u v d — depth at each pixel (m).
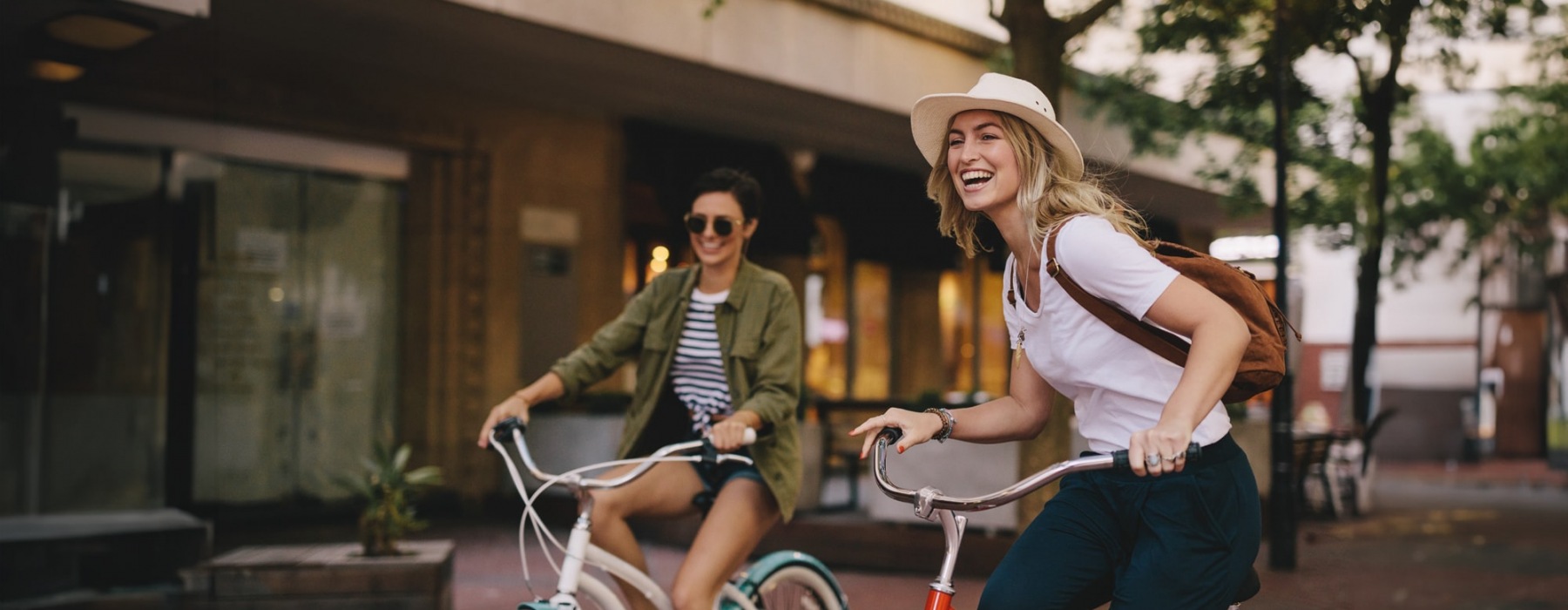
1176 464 2.15
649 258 13.52
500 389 12.14
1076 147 2.57
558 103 12.47
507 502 11.59
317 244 11.44
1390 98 12.74
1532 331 28.23
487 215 12.12
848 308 16.48
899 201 16.55
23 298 6.84
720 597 3.84
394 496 6.36
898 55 12.33
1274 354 2.44
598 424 10.91
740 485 3.74
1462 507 15.05
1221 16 10.00
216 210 10.70
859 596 7.39
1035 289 2.64
